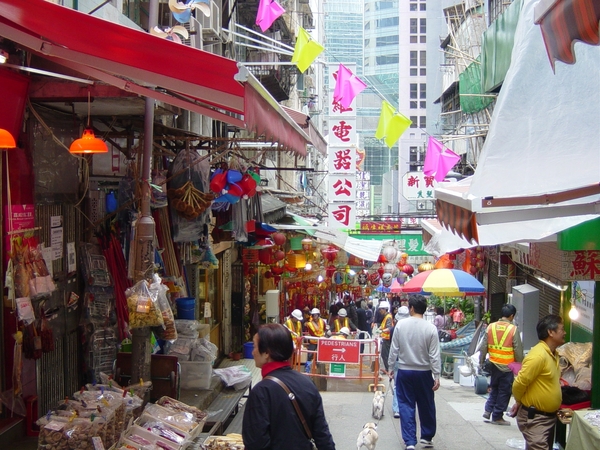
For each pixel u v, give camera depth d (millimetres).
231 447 6000
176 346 8484
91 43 4219
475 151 24859
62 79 6023
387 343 12953
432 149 14109
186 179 8570
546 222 5605
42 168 6398
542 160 4449
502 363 8961
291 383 3957
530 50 4504
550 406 6250
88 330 7242
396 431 8672
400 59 71562
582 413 5844
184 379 8398
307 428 3924
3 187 5652
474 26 26047
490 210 4953
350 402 10758
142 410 6270
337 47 83812
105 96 6078
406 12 71125
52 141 6629
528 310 13547
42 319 6031
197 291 12914
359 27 83875
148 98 6250
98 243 7430
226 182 8875
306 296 24047
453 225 5000
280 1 21297
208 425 7363
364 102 76375
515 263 16391
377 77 77562
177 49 4035
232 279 17250
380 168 75000
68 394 6953
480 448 7633
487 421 9148
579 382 7066
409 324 7594
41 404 6348
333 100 16734
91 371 7219
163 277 8625
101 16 7816
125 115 7352
